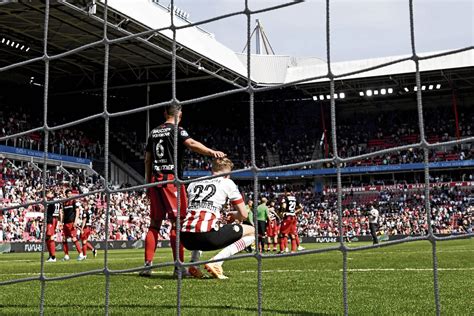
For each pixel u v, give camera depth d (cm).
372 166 4103
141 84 3619
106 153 356
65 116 4003
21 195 2688
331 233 3662
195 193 555
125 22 2484
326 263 864
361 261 913
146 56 3188
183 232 551
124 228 2908
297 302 391
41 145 3378
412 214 3750
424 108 4391
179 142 563
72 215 1346
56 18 2547
